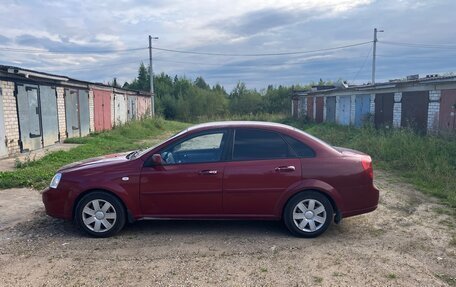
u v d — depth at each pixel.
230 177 4.79
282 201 4.81
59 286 3.55
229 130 5.01
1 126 11.08
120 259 4.15
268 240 4.73
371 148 11.91
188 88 51.16
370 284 3.58
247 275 3.76
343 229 5.14
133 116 28.83
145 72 52.22
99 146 14.48
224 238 4.80
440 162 8.99
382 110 17.56
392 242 4.65
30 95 12.88
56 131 15.11
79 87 17.67
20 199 6.72
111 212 4.84
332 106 24.44
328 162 4.84
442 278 3.71
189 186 4.80
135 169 4.84
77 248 4.47
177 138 4.99
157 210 4.86
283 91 48.91
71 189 4.82
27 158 10.20
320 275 3.76
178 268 3.92
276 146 4.93
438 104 13.56
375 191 4.98
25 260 4.13
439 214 5.79
